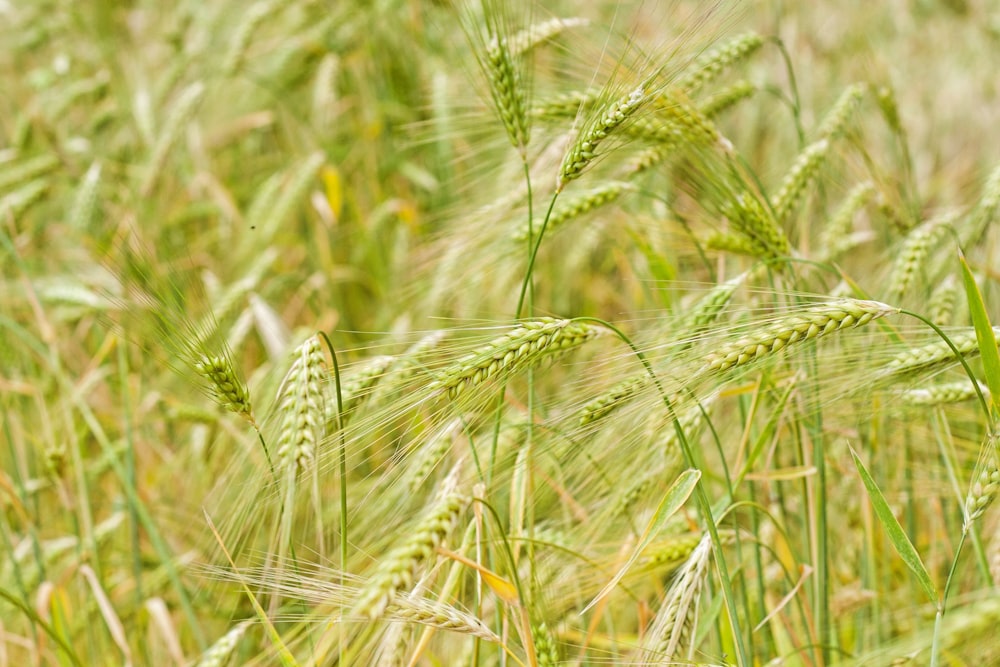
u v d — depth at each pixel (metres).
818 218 2.04
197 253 2.62
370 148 2.88
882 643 1.77
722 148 1.76
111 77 3.07
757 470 1.79
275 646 1.62
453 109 2.33
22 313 2.33
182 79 3.09
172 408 1.95
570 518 1.77
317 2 3.07
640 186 1.86
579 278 2.46
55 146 2.57
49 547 1.92
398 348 1.90
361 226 2.65
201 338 1.64
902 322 1.78
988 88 3.51
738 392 1.73
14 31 3.48
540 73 1.84
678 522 1.77
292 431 1.60
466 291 1.93
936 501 1.81
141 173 2.63
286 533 1.60
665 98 1.73
